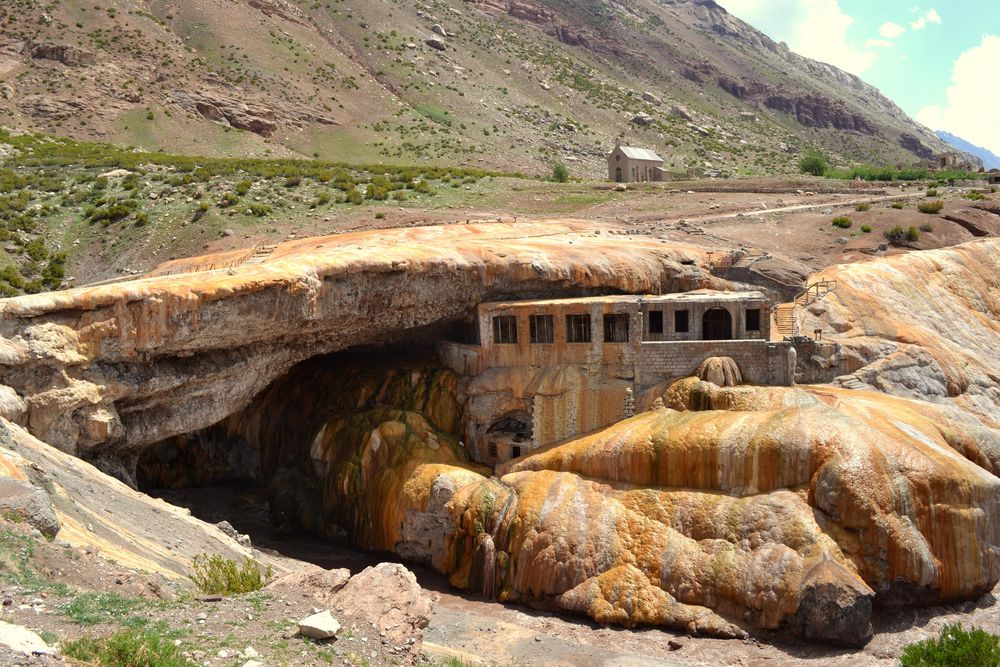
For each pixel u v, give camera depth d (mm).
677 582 39188
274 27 196875
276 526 52094
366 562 46688
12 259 73750
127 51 157375
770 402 45188
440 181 103312
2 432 31734
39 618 18812
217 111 149875
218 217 81188
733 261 64812
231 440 59719
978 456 44500
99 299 40000
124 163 100750
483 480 46938
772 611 36906
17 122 128250
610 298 52312
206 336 42500
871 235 77938
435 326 56312
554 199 96438
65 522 27016
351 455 50500
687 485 42844
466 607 41438
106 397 40344
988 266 71688
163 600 22250
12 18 152750
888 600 37781
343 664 19859
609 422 49031
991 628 36750
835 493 38750
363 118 172000
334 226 79062
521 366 51719
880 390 54250
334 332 49719
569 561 41031
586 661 35188
